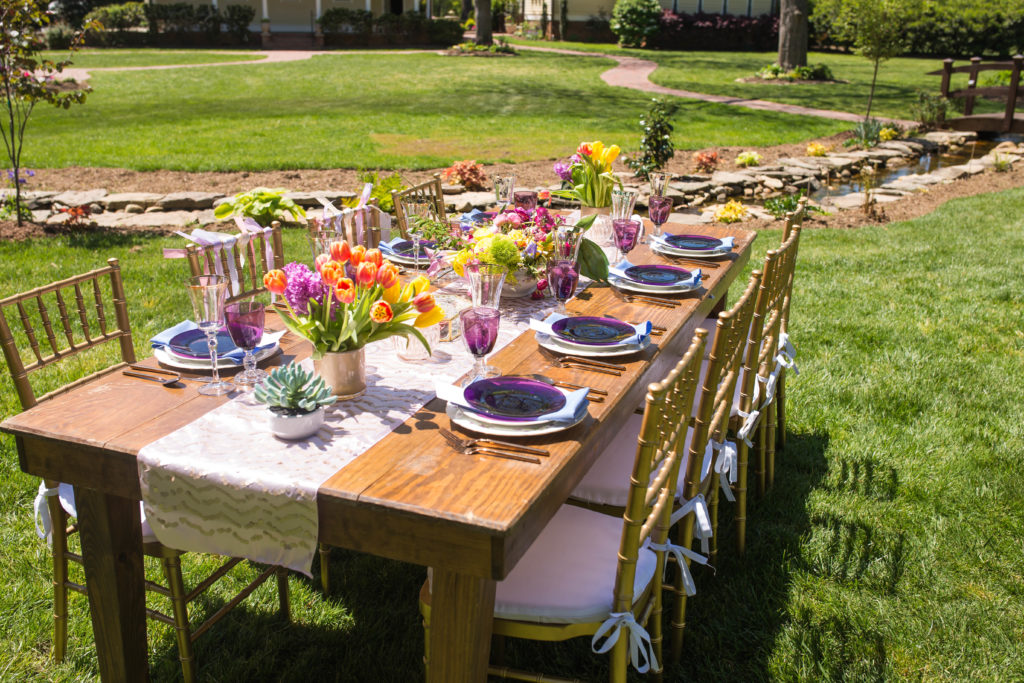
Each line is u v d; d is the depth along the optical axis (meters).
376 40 28.62
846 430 3.76
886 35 12.63
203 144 11.34
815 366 4.41
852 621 2.53
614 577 2.01
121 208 7.81
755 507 3.19
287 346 2.41
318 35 28.08
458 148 11.61
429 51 26.77
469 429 1.86
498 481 1.66
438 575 1.67
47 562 2.73
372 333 2.01
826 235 7.42
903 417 3.86
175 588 2.14
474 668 1.73
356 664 2.37
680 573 2.34
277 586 2.65
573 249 2.50
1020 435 3.66
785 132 13.60
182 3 28.36
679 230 3.97
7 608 2.53
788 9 20.88
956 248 6.88
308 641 2.46
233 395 2.05
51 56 23.17
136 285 5.49
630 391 2.20
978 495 3.21
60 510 2.25
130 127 12.80
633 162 9.95
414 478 1.66
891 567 2.78
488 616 1.74
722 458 2.59
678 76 21.19
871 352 4.61
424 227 3.04
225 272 2.82
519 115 14.91
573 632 1.91
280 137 12.12
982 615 2.54
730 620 2.55
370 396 2.07
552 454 1.77
